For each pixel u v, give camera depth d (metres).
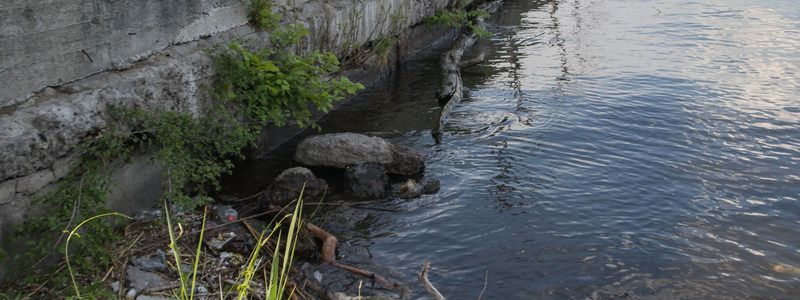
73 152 5.10
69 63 5.20
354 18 10.55
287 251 3.67
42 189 4.86
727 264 5.77
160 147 6.07
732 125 9.25
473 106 10.23
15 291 4.61
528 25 16.91
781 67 12.20
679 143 8.59
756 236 6.27
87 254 5.07
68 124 4.96
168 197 5.74
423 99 10.75
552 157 8.11
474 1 17.83
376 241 6.14
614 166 7.85
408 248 6.02
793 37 14.54
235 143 6.61
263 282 5.24
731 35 14.95
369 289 5.33
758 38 14.57
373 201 6.93
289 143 8.60
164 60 6.21
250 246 5.77
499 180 7.45
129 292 4.86
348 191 7.12
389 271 5.61
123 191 5.73
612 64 12.74
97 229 4.88
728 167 7.84
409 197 7.02
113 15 5.61
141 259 5.29
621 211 6.73
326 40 9.62
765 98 10.43
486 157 8.12
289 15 8.91
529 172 7.68
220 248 5.63
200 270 5.29
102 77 5.51
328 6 9.92
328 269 5.57
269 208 6.48
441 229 6.35
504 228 6.36
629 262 5.77
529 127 9.20
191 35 6.77
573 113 9.80
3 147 4.45
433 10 14.37
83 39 5.31
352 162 7.50
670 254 5.91
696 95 10.63
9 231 4.63
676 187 7.29
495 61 13.23
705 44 14.19
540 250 5.96
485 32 15.04
